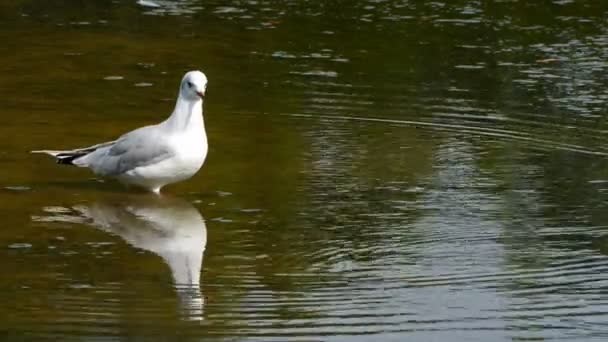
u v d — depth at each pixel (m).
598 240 13.06
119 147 14.38
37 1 24.25
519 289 11.84
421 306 11.44
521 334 10.92
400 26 22.73
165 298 11.48
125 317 11.04
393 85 19.06
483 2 24.56
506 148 16.22
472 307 11.43
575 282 11.99
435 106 18.00
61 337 10.60
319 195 14.43
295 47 21.23
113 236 13.09
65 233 13.14
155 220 13.59
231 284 11.84
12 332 10.66
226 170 15.26
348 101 18.20
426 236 13.16
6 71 19.47
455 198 14.34
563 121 17.36
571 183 14.89
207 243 12.91
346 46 21.34
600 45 21.59
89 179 14.98
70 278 11.90
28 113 17.34
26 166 15.30
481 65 20.27
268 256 12.56
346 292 11.70
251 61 20.34
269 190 14.58
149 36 21.86
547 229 13.38
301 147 16.17
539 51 21.14
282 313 11.20
